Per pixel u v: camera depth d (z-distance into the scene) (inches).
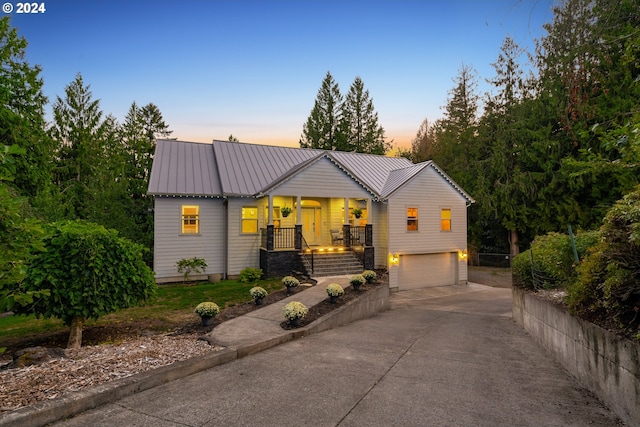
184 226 657.6
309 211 794.2
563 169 869.2
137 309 426.6
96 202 738.8
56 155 1237.7
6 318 408.2
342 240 780.6
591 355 179.8
